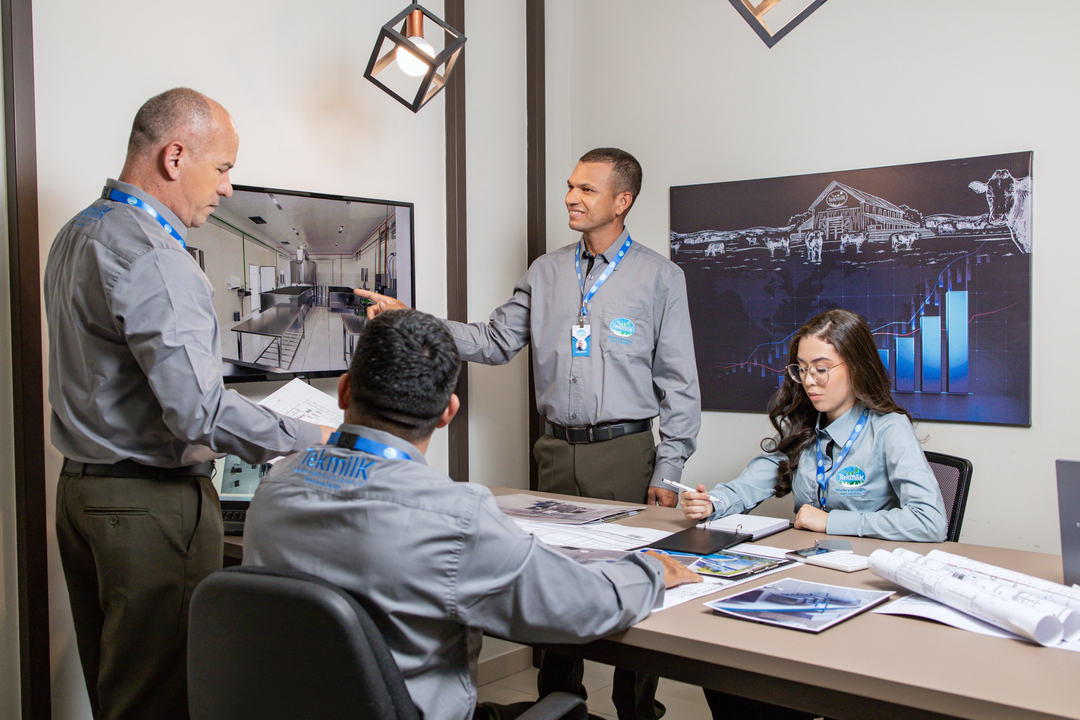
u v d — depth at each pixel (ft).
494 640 10.55
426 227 10.01
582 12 11.92
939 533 5.66
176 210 5.47
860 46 9.70
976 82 9.00
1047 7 8.59
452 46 7.91
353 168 9.20
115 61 7.23
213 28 7.93
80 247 5.09
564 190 12.03
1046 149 8.62
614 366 8.79
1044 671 3.37
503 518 3.62
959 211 9.07
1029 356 8.71
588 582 3.78
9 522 6.56
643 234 11.37
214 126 5.48
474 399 10.57
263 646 3.18
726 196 10.57
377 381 3.63
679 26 11.00
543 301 9.30
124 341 5.08
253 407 5.25
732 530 5.95
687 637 3.82
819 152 9.98
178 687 5.39
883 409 6.43
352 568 3.38
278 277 8.27
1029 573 4.88
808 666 3.48
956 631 3.89
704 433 10.89
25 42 6.53
